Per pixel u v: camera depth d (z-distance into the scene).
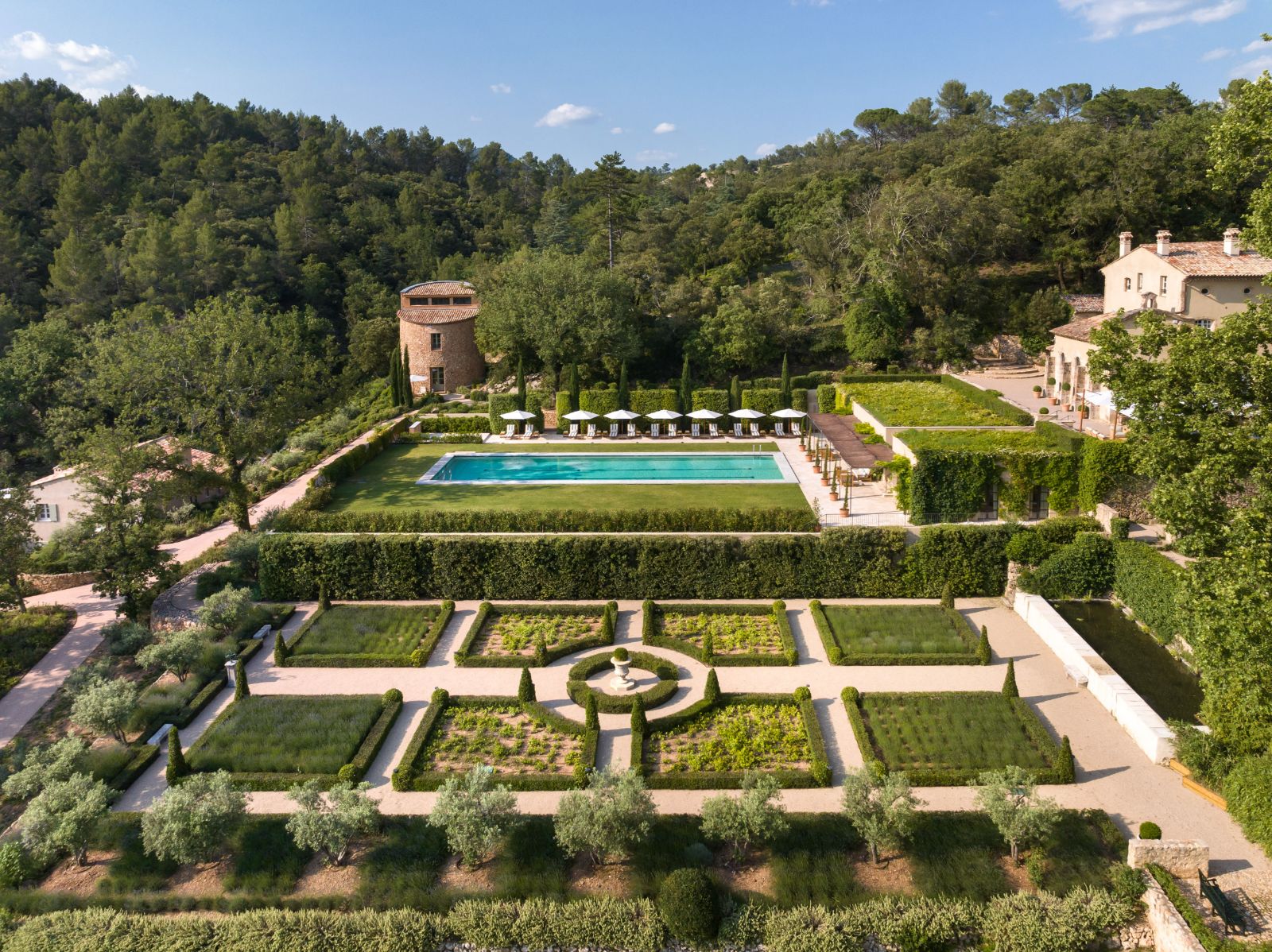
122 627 38.12
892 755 27.92
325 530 43.81
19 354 80.56
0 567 40.69
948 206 81.50
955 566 40.31
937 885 22.42
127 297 98.06
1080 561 38.91
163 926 21.84
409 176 163.00
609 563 40.59
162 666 35.25
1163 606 34.97
